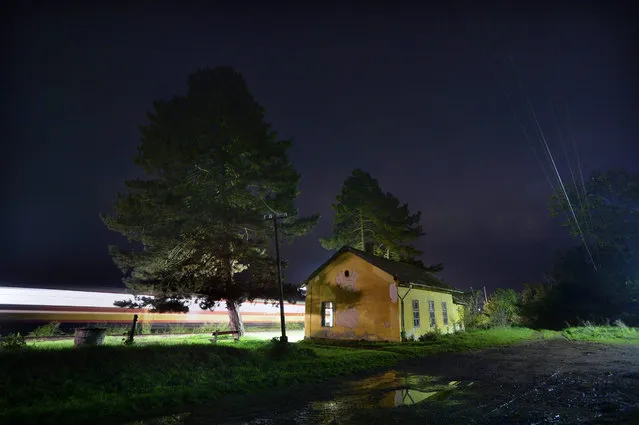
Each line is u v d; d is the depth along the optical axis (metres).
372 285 24.00
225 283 21.59
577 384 10.27
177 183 23.19
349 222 41.31
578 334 26.45
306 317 26.25
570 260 37.03
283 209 24.17
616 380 10.77
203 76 24.42
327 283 25.95
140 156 23.69
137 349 12.58
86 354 11.13
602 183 36.25
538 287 39.44
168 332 25.36
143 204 22.44
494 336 26.02
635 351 17.73
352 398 9.09
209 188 23.23
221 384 9.84
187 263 20.84
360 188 40.12
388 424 6.95
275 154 24.98
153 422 7.18
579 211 37.41
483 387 10.12
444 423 6.94
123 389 9.02
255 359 13.20
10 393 7.90
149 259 23.06
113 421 7.17
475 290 37.03
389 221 39.53
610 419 6.96
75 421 7.01
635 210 35.28
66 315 27.06
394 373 12.73
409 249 40.69
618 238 35.66
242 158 23.44
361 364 14.15
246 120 24.03
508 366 13.80
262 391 9.85
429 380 11.34
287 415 7.64
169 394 8.71
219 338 21.38
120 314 29.20
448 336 25.78
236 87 24.58
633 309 33.38
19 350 11.12
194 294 21.78
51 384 8.84
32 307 25.88
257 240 23.75
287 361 13.91
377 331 23.20
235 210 22.17
